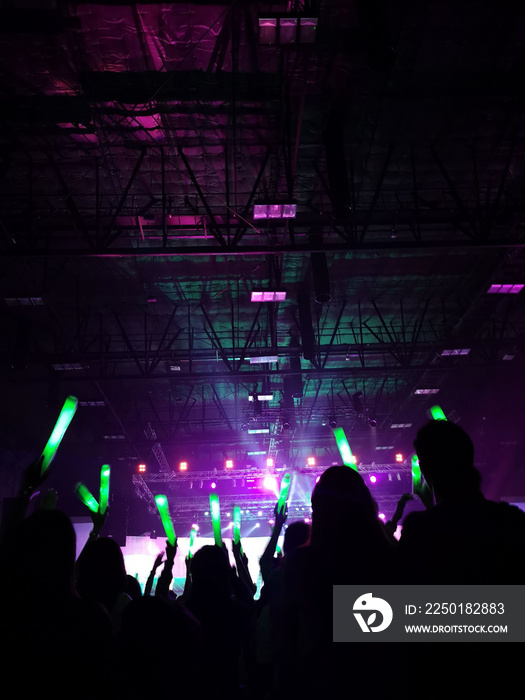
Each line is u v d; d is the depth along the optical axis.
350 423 31.36
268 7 9.83
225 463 30.05
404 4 10.27
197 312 21.17
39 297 15.79
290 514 32.31
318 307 21.30
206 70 11.23
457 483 1.94
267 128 12.84
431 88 12.15
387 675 1.87
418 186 15.23
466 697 1.68
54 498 2.49
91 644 1.97
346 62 11.20
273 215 12.28
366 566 1.99
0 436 22.55
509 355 21.84
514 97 12.47
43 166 13.88
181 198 15.19
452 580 1.78
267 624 2.63
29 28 10.27
